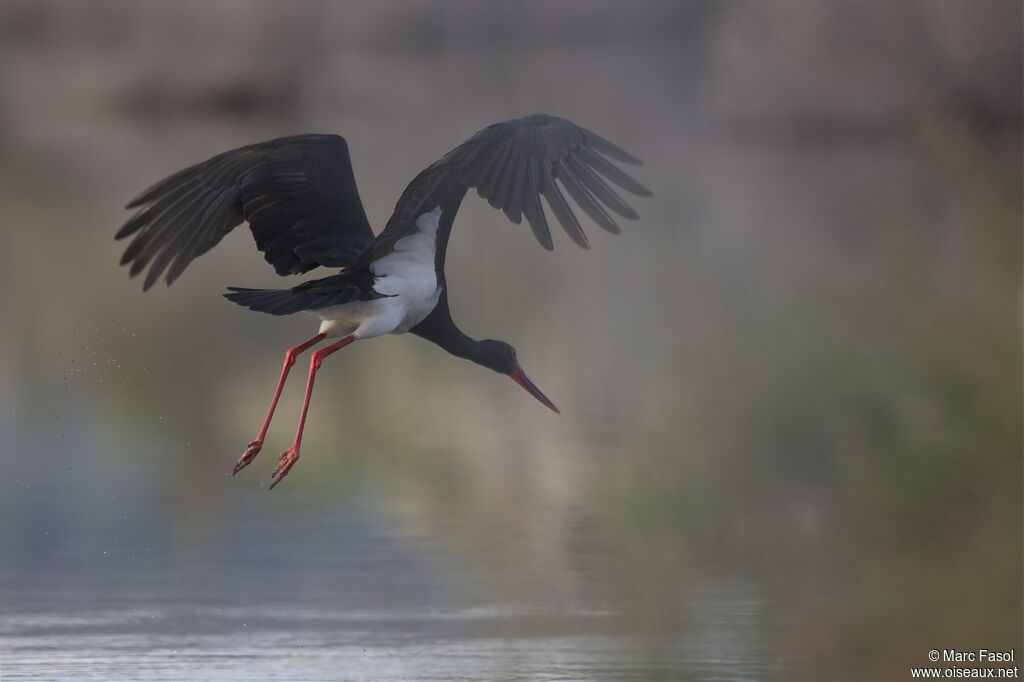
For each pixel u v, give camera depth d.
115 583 11.12
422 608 10.38
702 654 9.34
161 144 38.00
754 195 28.86
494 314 20.23
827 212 25.77
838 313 12.28
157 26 46.78
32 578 11.20
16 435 15.73
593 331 17.70
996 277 10.71
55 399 17.20
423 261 8.70
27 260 24.84
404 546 11.91
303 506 13.26
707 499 11.30
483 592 10.71
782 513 11.15
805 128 35.16
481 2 47.91
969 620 9.38
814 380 11.59
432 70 46.84
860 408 11.20
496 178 8.03
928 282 11.28
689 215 27.03
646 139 37.09
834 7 33.75
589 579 10.85
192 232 9.18
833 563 10.43
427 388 17.70
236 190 9.20
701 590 10.36
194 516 12.85
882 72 33.22
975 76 30.52
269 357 19.47
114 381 17.91
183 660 9.47
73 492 13.67
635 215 7.85
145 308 21.98
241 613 10.37
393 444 15.13
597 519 12.17
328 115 43.38
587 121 39.09
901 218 13.70
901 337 11.16
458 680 9.06
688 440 11.83
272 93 45.47
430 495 13.23
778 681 8.85
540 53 47.91
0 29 49.25
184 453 15.06
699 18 43.44
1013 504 10.05
